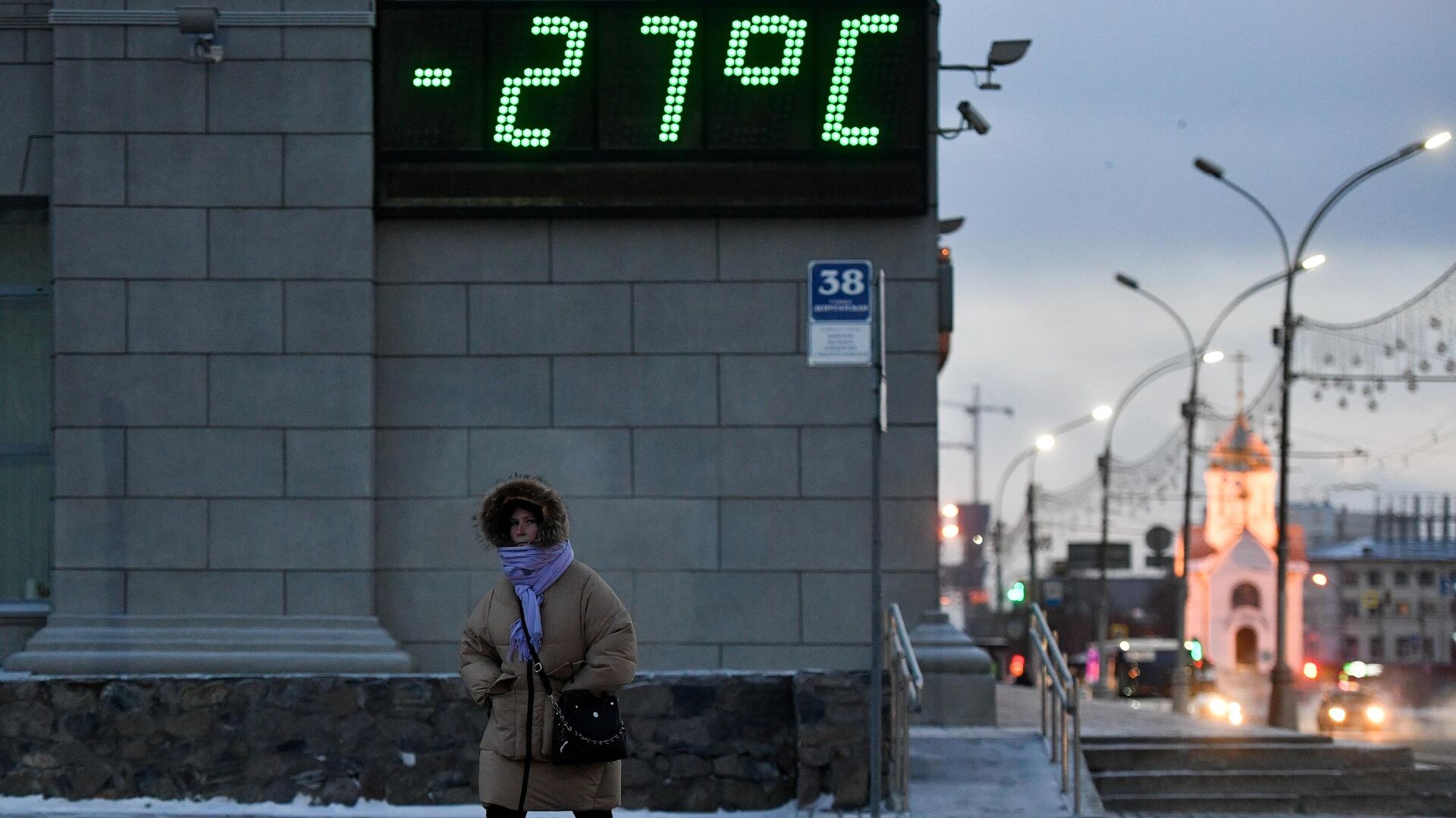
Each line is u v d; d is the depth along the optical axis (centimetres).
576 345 1532
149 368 1507
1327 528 13712
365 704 1379
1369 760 1691
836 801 1358
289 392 1506
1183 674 4203
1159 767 1647
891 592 1526
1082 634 9400
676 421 1530
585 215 1523
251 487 1504
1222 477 12625
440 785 1373
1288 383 3266
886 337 1533
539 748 821
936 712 1656
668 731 1384
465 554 1522
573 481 1529
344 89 1516
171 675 1438
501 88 1518
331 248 1510
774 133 1523
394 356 1531
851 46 1518
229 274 1509
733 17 1517
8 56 1542
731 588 1523
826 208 1521
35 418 1570
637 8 1518
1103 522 5650
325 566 1499
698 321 1533
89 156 1510
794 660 1520
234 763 1372
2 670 1490
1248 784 1623
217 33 1510
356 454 1505
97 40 1514
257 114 1514
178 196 1511
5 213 1580
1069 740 1608
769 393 1530
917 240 1533
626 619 838
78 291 1508
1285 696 3172
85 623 1493
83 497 1499
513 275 1534
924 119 1519
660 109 1520
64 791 1369
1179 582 4269
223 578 1498
